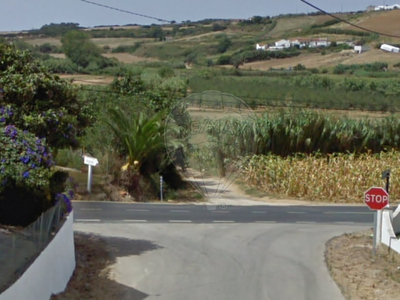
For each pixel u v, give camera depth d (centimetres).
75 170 3122
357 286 1489
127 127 3067
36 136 1494
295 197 3309
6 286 938
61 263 1312
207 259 1725
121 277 1489
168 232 2103
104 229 2097
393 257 1773
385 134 4119
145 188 3034
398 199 3356
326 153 3997
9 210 1399
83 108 1756
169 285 1455
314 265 1705
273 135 3847
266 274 1595
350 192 3312
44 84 1627
